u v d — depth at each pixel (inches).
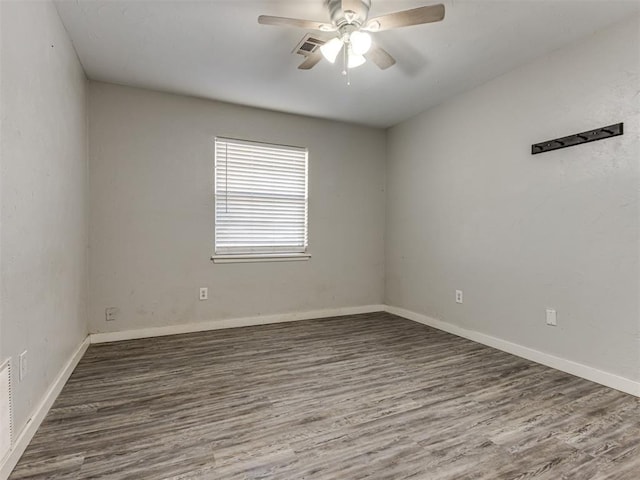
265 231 156.9
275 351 120.3
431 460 62.4
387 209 182.2
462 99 136.9
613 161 91.2
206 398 85.6
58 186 86.8
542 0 81.9
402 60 110.4
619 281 90.3
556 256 104.7
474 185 132.2
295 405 82.4
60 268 88.3
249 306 153.6
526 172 113.1
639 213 86.4
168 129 137.5
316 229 167.3
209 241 145.5
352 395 87.8
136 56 108.6
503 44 101.4
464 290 137.1
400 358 114.1
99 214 127.2
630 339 88.1
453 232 142.0
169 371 102.0
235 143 149.7
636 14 86.4
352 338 135.9
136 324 133.7
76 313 106.4
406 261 169.0
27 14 67.1
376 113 159.2
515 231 116.9
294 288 162.9
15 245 61.1
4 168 57.1
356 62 92.4
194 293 143.2
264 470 59.5
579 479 57.6
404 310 170.1
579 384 94.0
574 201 100.0
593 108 95.4
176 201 139.5
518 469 60.0
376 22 78.8
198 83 128.0
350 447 66.1
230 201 149.7
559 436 69.9
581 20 89.6
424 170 157.2
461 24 91.4
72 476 57.4
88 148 124.8
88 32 95.4
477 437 69.5
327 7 85.0
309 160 164.6
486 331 127.9
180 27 93.4
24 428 64.2
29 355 67.0
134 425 73.0
